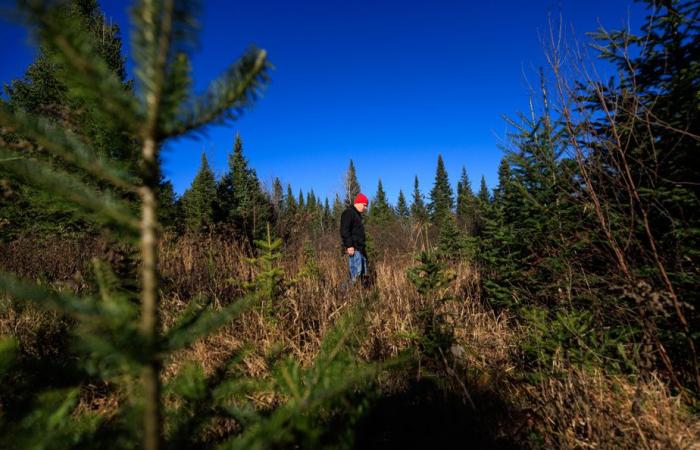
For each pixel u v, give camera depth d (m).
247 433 0.91
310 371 1.07
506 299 3.62
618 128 2.86
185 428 0.95
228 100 0.71
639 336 2.67
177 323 0.94
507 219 4.08
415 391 2.34
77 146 0.69
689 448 1.88
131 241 0.75
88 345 0.61
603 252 2.96
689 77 2.51
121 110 0.65
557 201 3.18
